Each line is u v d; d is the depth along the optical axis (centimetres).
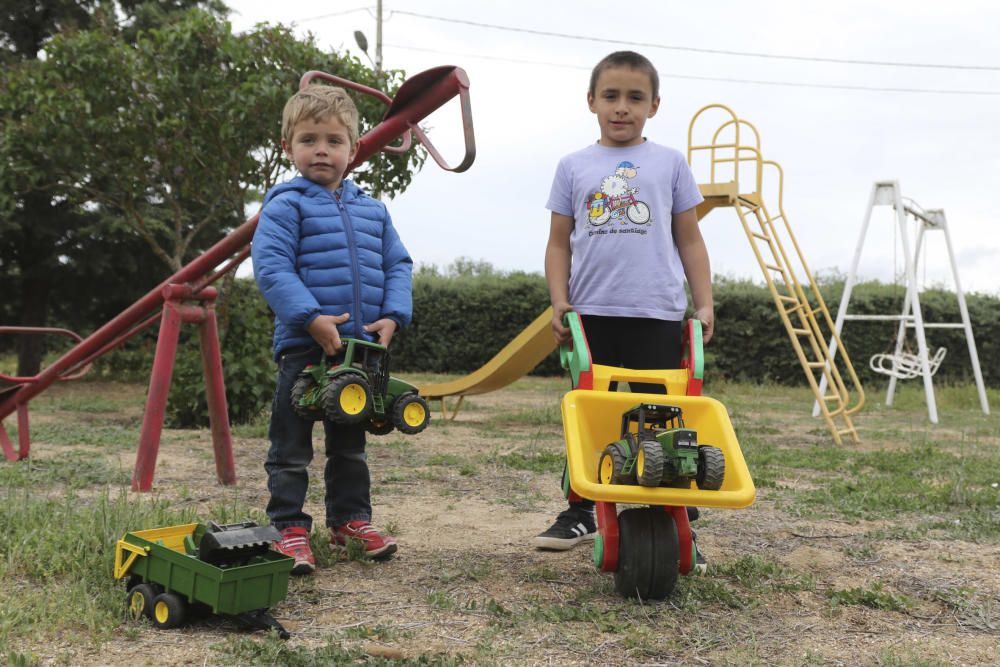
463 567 305
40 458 550
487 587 283
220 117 781
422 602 265
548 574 296
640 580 264
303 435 307
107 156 837
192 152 821
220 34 766
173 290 461
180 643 223
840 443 751
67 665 206
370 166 855
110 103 787
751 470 558
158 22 1281
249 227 453
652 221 317
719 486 254
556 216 335
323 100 313
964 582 304
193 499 427
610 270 315
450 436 733
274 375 786
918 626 256
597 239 318
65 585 262
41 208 1223
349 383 281
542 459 579
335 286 304
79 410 909
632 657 222
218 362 473
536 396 1265
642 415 269
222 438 475
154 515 339
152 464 452
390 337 312
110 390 1236
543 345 810
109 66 772
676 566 265
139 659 211
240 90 754
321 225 306
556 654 223
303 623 244
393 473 519
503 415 931
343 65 816
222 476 475
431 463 562
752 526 391
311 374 292
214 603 227
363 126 829
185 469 523
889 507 439
